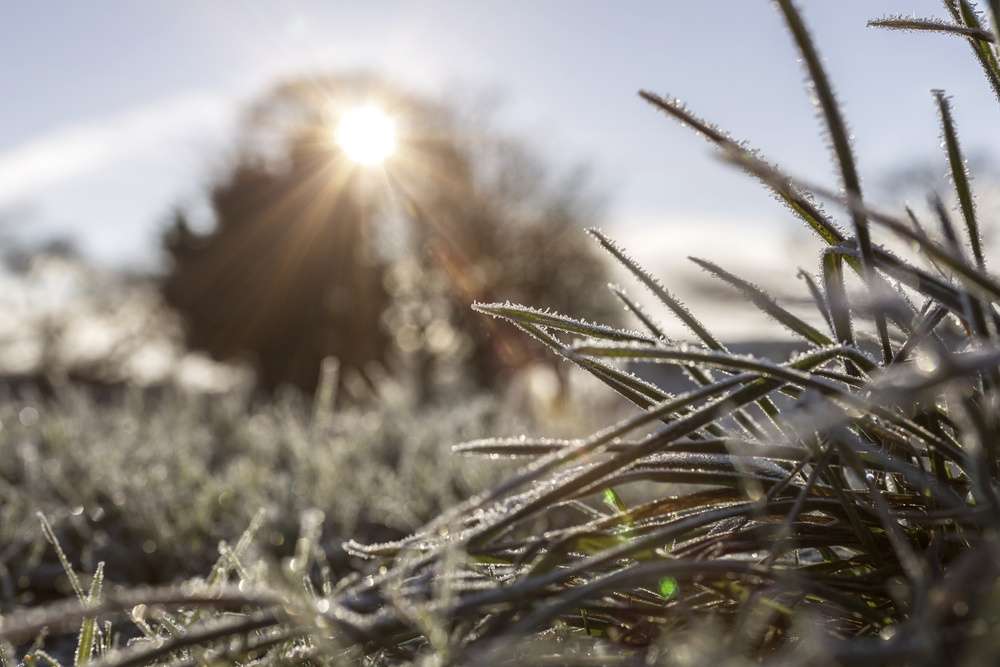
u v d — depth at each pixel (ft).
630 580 0.94
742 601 1.02
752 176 1.06
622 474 1.09
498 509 1.10
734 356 0.95
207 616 1.19
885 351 1.06
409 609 0.93
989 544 0.83
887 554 1.05
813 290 1.21
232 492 2.45
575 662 0.97
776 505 1.07
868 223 0.97
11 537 1.96
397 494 2.55
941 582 0.92
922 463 1.08
